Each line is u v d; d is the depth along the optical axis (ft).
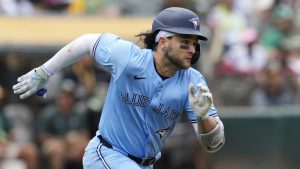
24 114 114.83
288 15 147.95
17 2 129.08
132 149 59.47
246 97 132.36
